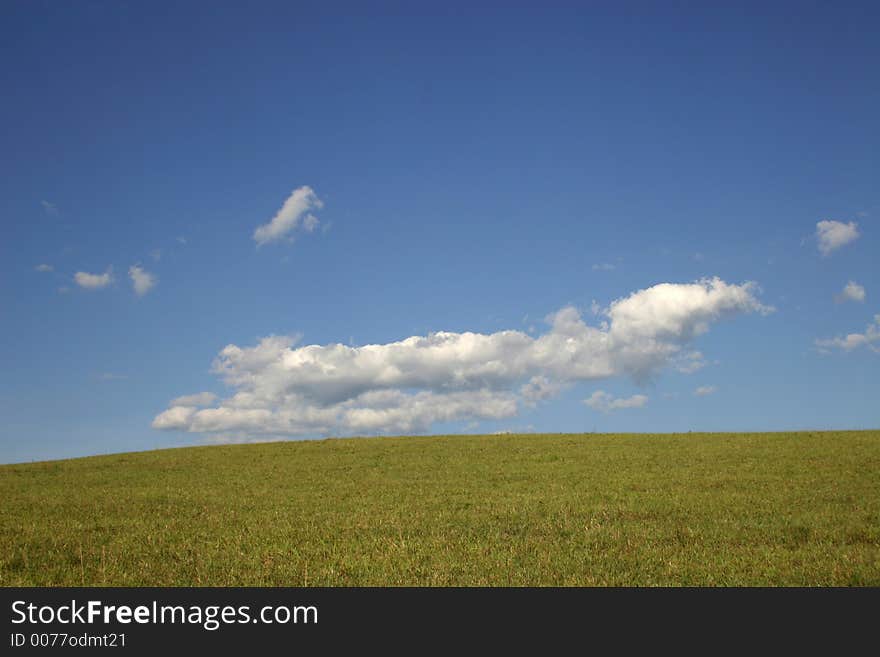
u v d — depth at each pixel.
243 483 32.09
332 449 44.41
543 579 14.47
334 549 17.38
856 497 23.19
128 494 28.98
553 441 43.69
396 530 19.67
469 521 20.80
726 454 34.97
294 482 31.97
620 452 37.56
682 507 22.25
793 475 28.41
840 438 38.62
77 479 34.94
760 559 15.54
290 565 15.89
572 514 21.67
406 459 38.66
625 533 18.53
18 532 20.55
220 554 17.09
